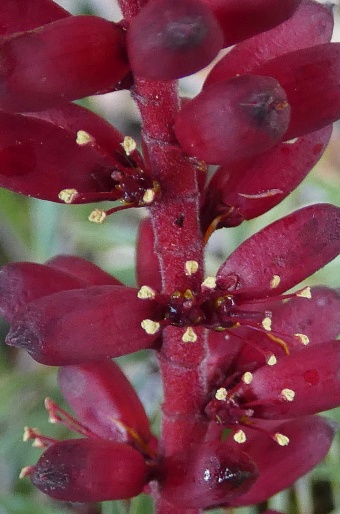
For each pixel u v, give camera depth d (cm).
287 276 12
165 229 12
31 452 18
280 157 12
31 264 12
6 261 24
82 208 21
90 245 22
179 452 12
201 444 12
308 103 11
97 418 13
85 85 11
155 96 11
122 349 11
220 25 11
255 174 12
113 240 21
